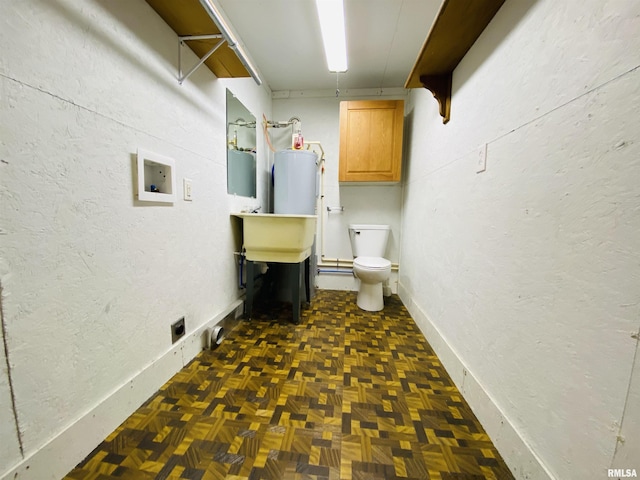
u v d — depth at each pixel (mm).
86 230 885
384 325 2076
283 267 2652
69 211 828
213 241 1745
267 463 889
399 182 2850
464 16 1093
